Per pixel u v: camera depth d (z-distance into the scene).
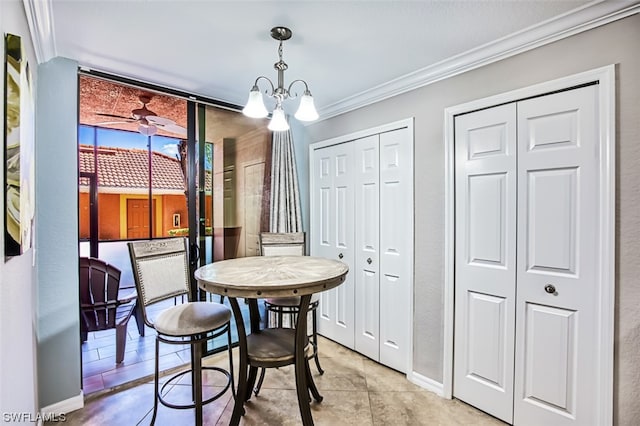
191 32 1.75
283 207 3.23
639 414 1.47
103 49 1.92
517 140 1.86
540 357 1.78
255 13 1.58
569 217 1.67
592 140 1.59
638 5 1.45
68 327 2.00
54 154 1.96
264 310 3.18
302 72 2.28
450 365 2.17
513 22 1.67
